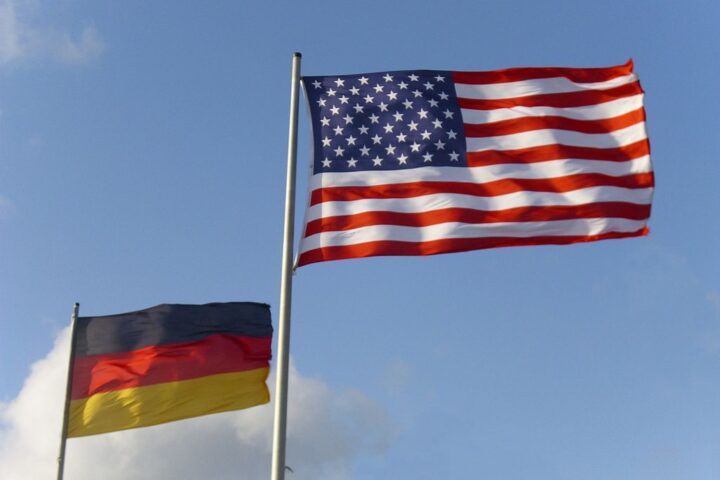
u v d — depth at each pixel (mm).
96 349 29422
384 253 21625
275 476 18641
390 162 22578
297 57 22531
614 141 23094
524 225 22141
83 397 29047
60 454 28500
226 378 29281
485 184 22531
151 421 28797
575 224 22234
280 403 19203
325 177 22406
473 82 23750
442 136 22953
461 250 21781
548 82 23703
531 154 22875
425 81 23500
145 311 29734
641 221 22422
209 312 29703
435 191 22281
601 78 23719
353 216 21969
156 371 29156
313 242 21766
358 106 23266
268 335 29734
